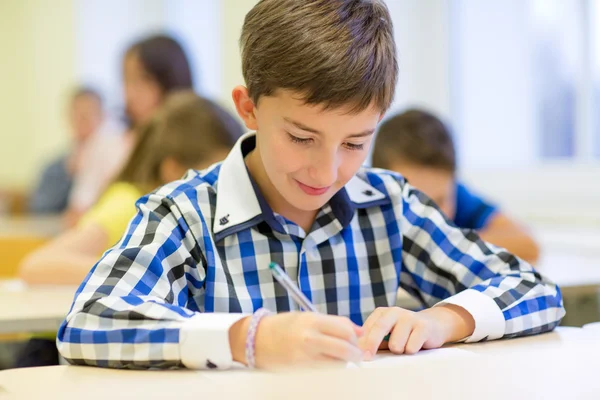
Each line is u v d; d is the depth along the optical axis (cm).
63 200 371
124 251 81
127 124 256
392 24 86
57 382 66
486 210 187
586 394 59
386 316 78
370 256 99
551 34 242
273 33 78
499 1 256
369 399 58
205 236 89
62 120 461
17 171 486
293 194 81
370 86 76
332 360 67
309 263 94
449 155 160
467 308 82
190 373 68
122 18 459
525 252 175
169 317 71
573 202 234
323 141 77
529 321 85
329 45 75
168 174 161
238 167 93
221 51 332
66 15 457
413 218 102
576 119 236
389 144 161
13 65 482
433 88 272
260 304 90
